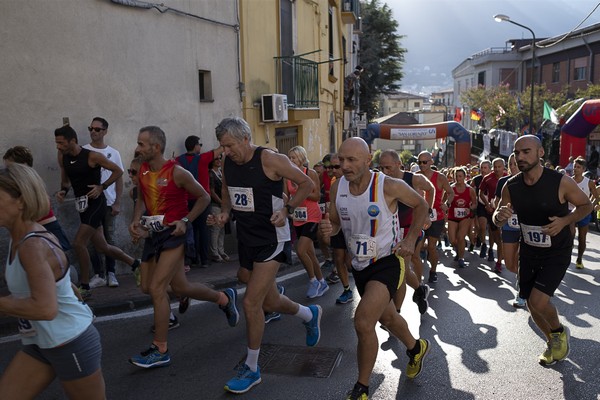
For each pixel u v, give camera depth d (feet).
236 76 37.78
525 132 109.70
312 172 22.94
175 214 16.01
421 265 21.77
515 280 27.32
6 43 22.20
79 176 21.07
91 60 25.67
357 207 13.28
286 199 17.54
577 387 14.38
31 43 23.06
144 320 20.10
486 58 175.73
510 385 14.55
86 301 21.34
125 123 27.66
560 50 129.39
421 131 78.79
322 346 17.38
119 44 27.17
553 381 14.78
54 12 23.89
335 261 22.45
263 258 14.55
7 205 9.11
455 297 23.76
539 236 15.56
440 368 15.70
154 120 29.60
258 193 14.37
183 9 31.73
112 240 26.73
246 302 14.37
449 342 17.88
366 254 13.30
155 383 14.85
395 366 15.83
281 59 44.75
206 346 17.51
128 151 27.89
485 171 34.40
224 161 14.83
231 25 36.88
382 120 186.91
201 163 26.27
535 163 15.17
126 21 27.55
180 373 15.47
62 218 24.52
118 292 22.84
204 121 34.04
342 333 18.62
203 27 33.81
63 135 20.35
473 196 30.76
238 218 14.74
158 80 29.81
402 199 13.26
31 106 23.17
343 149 12.75
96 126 23.88
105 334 18.66
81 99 25.26
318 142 58.80
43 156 23.70
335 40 69.46
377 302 12.73
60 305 9.50
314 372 15.37
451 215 30.99
